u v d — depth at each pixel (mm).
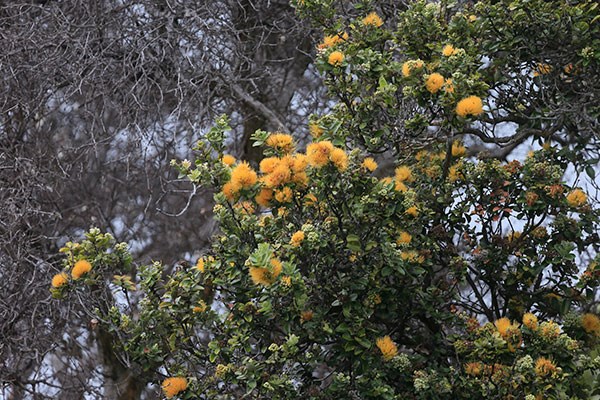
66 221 12219
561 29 7301
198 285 6621
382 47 7516
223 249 6598
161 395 6836
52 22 10109
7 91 10133
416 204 7172
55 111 11156
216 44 9953
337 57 6805
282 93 11914
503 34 7414
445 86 6496
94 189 12766
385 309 6793
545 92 7613
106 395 12055
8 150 10148
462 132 6770
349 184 6156
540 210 7195
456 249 7684
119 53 10195
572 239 7254
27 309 9961
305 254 6078
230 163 6438
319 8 7543
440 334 7109
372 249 6336
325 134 6590
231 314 6602
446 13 7711
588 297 7039
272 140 6301
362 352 6305
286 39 11078
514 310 7445
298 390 6383
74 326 11062
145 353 6613
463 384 6410
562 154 7590
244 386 6551
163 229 13328
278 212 6418
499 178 7340
